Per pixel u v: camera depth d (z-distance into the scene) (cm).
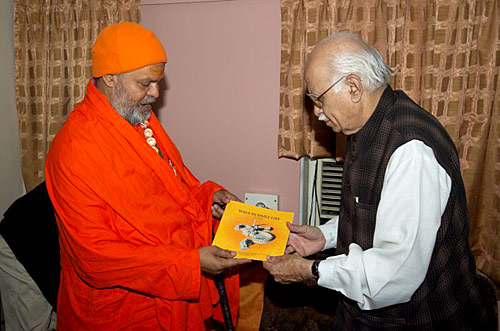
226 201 155
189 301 139
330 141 185
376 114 109
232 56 196
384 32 167
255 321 188
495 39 156
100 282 124
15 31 204
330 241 143
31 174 219
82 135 123
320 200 208
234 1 191
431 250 98
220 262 123
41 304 173
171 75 206
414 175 97
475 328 115
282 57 183
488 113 161
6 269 168
